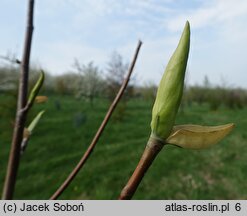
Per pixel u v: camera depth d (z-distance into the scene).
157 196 4.73
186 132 0.57
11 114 7.18
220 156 7.06
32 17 0.97
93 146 0.95
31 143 7.00
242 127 10.77
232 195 4.87
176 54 0.58
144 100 20.78
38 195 4.58
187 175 5.70
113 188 4.96
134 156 6.62
